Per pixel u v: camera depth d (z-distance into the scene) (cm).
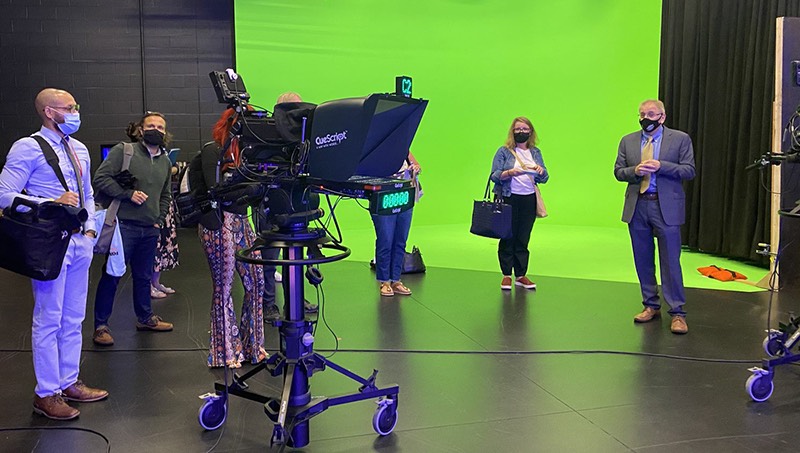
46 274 286
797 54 535
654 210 448
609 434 292
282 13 887
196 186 344
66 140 310
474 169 969
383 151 254
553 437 290
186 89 912
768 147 642
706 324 460
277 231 265
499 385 350
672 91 809
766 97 640
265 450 277
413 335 436
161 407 321
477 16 942
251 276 378
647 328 452
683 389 344
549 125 945
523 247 564
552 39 931
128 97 900
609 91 910
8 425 301
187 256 721
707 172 732
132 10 890
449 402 327
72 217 289
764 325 456
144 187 416
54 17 873
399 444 283
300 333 266
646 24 877
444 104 950
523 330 448
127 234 418
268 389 344
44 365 306
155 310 500
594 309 503
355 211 932
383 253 537
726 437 289
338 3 905
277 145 258
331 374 365
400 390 342
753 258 665
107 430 296
